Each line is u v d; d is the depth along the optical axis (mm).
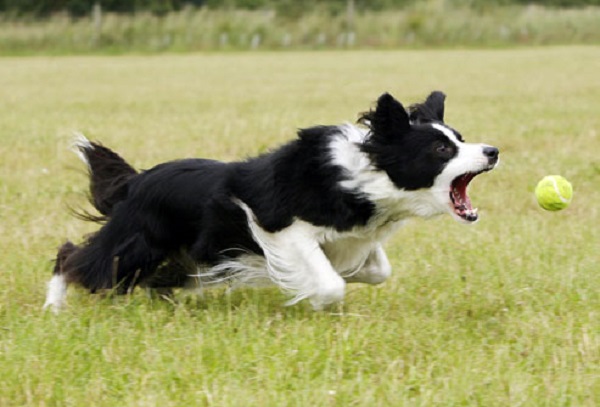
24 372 8258
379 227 10172
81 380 8172
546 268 11906
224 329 9375
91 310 10086
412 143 9633
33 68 48688
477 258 12477
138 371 8336
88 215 11328
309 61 52062
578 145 21172
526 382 7945
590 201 15961
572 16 67562
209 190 10234
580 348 8773
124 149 21109
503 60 50469
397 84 37438
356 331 9289
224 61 53125
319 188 9781
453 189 9758
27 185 17391
